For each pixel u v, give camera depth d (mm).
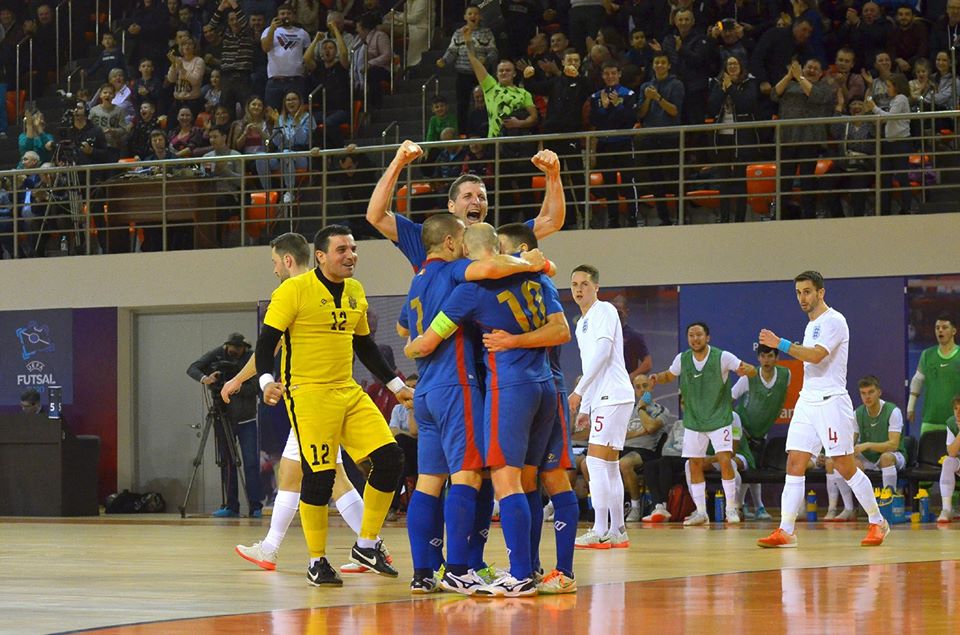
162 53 26172
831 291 17578
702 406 15789
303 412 8258
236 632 5664
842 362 11516
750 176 18734
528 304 7285
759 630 5570
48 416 19297
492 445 7215
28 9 29047
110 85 25062
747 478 16469
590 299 11742
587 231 18562
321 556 8094
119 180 21328
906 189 17375
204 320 20828
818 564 9281
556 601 6906
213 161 20516
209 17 26219
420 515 7516
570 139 19547
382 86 23828
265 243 21156
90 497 19719
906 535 13062
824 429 11422
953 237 17125
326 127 21656
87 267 21078
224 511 19250
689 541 12289
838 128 18750
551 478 7574
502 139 18938
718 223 18203
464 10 25531
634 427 17109
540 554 10297
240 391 19156
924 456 16484
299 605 6859
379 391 19328
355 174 20734
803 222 17719
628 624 5848
